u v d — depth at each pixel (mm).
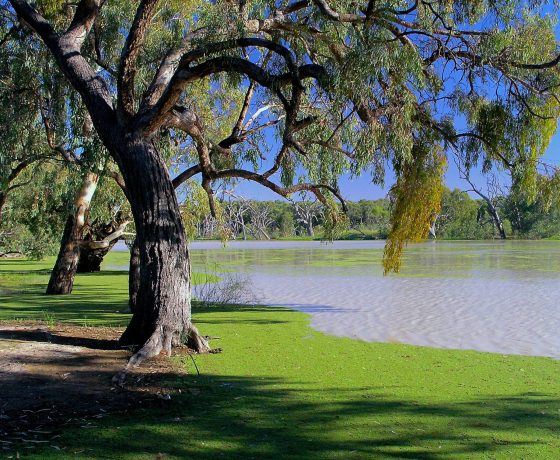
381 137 8812
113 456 4891
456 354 9625
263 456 4969
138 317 9125
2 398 6230
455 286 20906
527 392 7184
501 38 8914
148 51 12633
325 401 6688
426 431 5688
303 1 10156
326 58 9320
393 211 11422
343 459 4930
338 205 14039
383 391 7180
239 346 10070
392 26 8945
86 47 12906
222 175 11039
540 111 9633
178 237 9289
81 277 27641
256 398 6746
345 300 17359
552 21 9453
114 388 6852
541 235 75812
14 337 9352
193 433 5508
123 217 25562
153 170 9180
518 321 13344
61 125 13383
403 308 15594
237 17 9203
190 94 13445
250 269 30266
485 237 78562
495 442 5391
